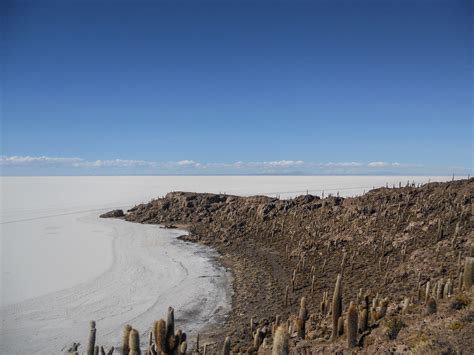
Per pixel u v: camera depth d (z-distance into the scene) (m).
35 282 44.72
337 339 20.38
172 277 47.72
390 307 25.58
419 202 54.78
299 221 67.19
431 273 34.41
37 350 29.08
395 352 15.88
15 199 156.00
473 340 15.02
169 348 14.91
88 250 61.84
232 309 37.72
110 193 186.38
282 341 13.24
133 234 76.38
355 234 53.62
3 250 61.00
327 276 43.91
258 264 52.44
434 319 18.62
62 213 109.31
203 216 87.69
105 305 38.25
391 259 43.34
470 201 49.12
